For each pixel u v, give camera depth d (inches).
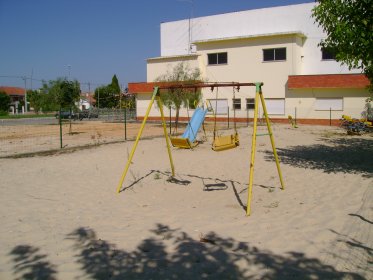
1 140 786.8
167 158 516.4
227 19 1464.1
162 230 225.3
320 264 174.9
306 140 748.0
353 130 900.0
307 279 160.2
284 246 196.9
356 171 402.6
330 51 380.5
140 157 525.3
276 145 664.4
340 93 1168.2
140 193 322.3
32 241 207.6
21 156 537.6
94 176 393.7
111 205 284.0
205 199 301.1
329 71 1285.7
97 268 173.5
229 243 202.4
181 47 1588.3
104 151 586.6
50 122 1535.4
